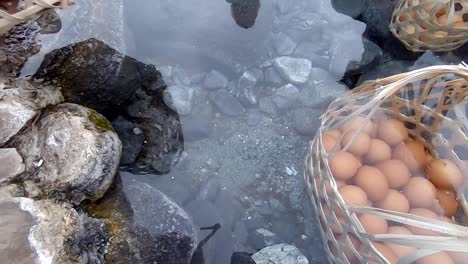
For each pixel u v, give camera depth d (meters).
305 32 2.54
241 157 2.31
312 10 2.58
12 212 1.46
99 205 1.71
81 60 1.87
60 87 1.84
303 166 2.26
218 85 2.39
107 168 1.69
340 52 2.46
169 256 1.72
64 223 1.53
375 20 2.47
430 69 1.62
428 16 2.10
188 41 2.34
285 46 2.48
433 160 1.90
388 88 1.63
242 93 2.40
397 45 2.45
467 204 1.83
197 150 2.28
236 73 2.42
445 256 1.61
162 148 2.19
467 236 1.34
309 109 2.36
